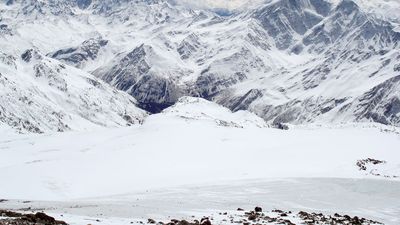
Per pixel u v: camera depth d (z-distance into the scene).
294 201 95.56
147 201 87.31
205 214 68.38
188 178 141.12
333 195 104.88
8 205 77.56
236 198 96.00
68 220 51.66
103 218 56.53
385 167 152.75
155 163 168.75
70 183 140.62
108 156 179.75
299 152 174.62
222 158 175.12
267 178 130.50
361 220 72.12
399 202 98.50
